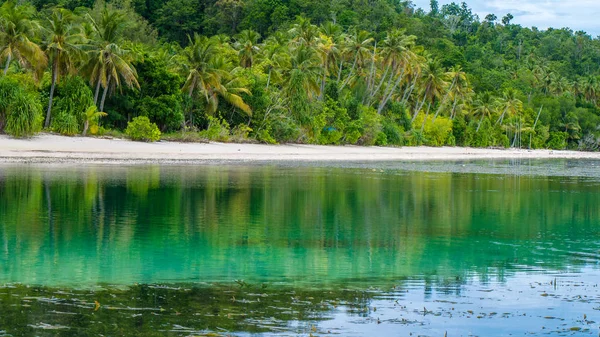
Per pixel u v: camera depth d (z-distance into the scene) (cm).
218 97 7638
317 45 9188
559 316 1205
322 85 9381
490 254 1812
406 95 12150
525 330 1120
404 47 10031
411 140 10675
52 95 6091
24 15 5775
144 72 6919
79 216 2255
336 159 6856
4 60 6356
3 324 1070
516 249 1895
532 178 4969
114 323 1092
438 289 1397
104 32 6353
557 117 15538
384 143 9706
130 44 7019
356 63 10738
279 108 7975
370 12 16238
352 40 10044
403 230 2211
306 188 3503
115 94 6731
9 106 5309
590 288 1422
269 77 8306
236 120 7762
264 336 1052
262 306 1224
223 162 5400
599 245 1980
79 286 1332
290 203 2850
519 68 18738
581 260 1739
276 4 14100
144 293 1294
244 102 7650
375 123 9412
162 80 6938
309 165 5575
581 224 2448
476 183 4300
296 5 14650
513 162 8162
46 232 1931
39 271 1452
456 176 4928
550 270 1606
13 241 1781
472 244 1969
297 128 7938
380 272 1552
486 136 12675
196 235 1977
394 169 5525
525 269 1614
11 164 4150
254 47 8688
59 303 1202
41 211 2336
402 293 1355
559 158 10631
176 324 1098
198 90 7444
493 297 1334
